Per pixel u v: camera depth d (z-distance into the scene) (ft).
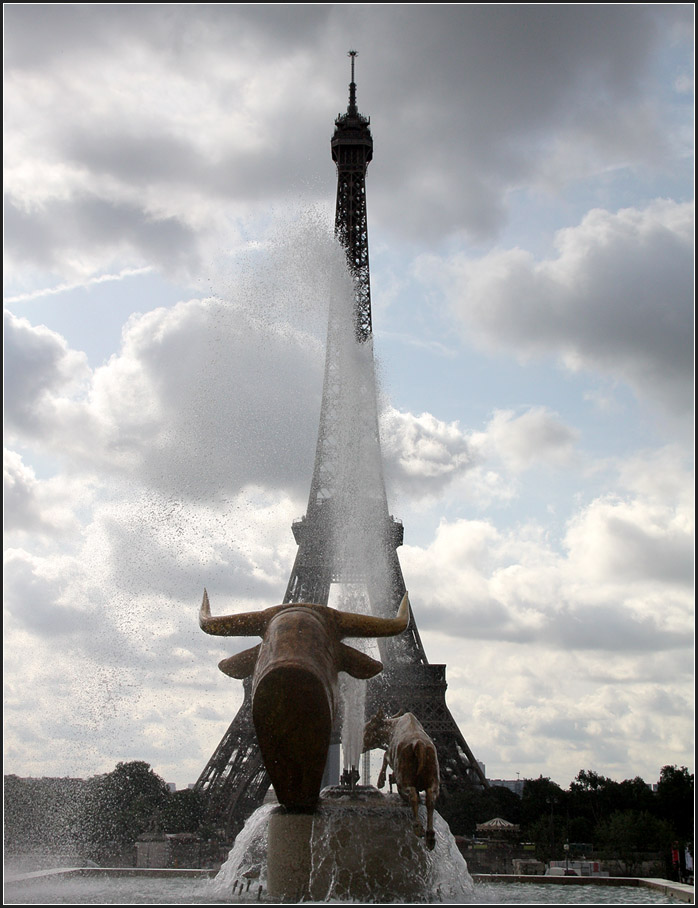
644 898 88.22
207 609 82.02
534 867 295.07
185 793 338.34
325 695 68.33
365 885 69.77
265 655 71.10
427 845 70.08
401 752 72.95
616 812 483.10
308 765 69.15
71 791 141.28
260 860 86.12
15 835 126.41
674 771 562.66
